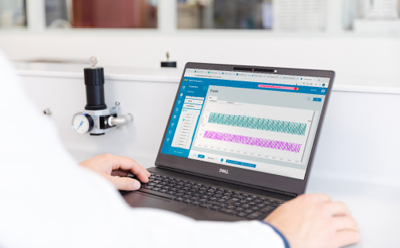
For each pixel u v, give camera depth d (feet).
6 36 15.28
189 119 3.46
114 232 1.25
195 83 3.55
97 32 14.44
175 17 13.73
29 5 14.92
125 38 13.85
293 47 12.14
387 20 11.71
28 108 1.23
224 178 3.11
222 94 3.37
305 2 12.29
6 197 1.16
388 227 2.48
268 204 2.64
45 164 1.20
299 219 1.99
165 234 1.47
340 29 12.17
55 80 4.42
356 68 11.77
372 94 3.22
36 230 1.18
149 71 4.50
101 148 4.39
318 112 2.91
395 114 3.19
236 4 13.01
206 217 2.41
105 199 1.30
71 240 1.20
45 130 1.25
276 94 3.13
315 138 2.86
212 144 3.27
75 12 14.61
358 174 3.37
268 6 12.69
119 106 4.21
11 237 1.18
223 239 1.60
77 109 4.40
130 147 4.26
